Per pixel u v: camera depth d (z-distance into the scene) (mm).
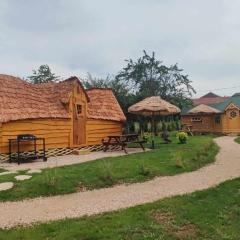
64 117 23406
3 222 9500
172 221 9344
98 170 15055
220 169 17109
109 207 10805
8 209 10766
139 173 15328
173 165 17109
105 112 27562
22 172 15078
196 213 9953
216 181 14250
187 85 50906
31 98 22938
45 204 11281
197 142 27672
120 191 12859
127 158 19000
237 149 25922
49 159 20672
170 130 45875
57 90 25047
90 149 25344
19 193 12281
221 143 31703
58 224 9102
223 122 46438
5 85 22250
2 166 17812
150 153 21266
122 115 28844
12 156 19766
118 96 41312
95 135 26141
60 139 23297
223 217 9688
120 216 9617
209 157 20656
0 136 19734
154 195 12172
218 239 8344
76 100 24734
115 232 8484
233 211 10227
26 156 19438
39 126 21984
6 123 19984
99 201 11539
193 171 16656
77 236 8320
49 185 12930
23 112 21141
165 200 11164
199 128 48656
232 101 47594
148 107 25109
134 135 24359
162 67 49656
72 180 13719
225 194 12016
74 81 24844
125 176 14852
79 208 10758
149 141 29766
